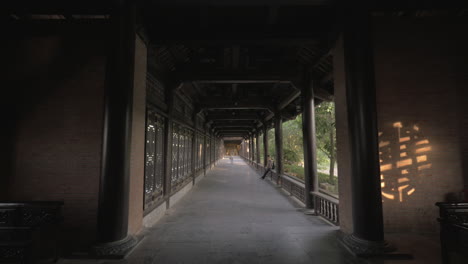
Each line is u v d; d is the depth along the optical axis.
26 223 3.22
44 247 3.43
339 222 4.50
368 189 3.48
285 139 21.67
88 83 4.09
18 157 3.98
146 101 5.25
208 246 3.74
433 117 4.20
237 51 6.06
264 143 15.46
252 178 13.98
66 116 4.05
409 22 4.32
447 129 4.16
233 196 8.39
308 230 4.53
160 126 6.36
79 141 4.01
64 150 4.00
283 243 3.87
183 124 9.16
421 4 4.18
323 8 4.69
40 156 3.99
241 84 10.14
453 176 4.09
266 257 3.34
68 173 3.96
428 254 3.30
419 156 4.13
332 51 4.81
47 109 4.06
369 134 3.54
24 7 4.01
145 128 5.18
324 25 4.91
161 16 4.75
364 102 3.60
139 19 4.34
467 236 2.63
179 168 8.59
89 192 3.93
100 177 3.55
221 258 3.31
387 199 4.08
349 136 3.78
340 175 4.44
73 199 3.92
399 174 4.11
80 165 3.97
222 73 6.98
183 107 9.70
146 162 5.16
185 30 4.92
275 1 3.87
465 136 4.14
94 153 3.98
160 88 6.52
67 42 4.16
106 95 3.64
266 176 14.66
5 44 4.15
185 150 9.87
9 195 3.92
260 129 19.75
